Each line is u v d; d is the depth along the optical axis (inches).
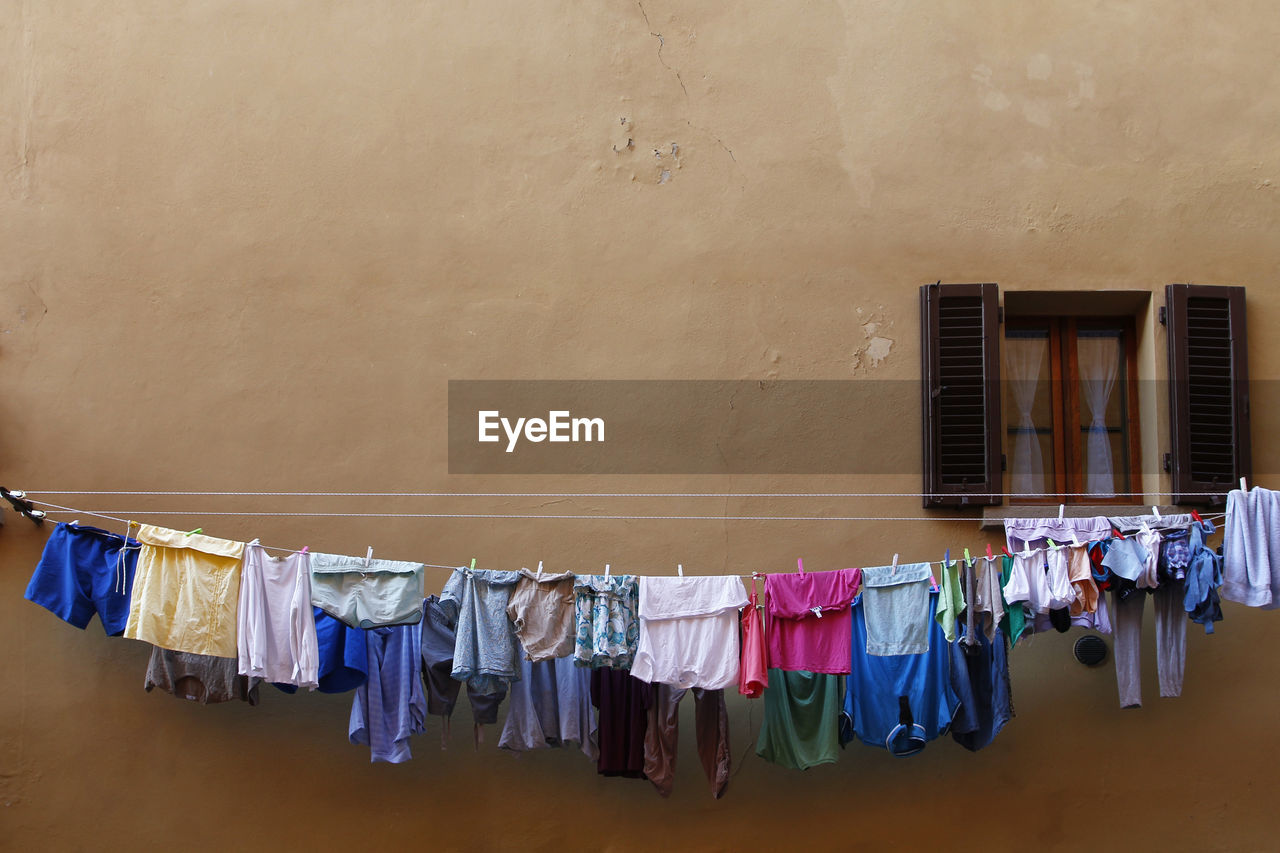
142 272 281.4
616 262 282.7
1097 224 286.0
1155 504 281.0
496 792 270.4
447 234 283.1
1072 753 274.2
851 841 271.4
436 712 259.0
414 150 285.6
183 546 245.9
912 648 249.8
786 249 283.7
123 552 252.7
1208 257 286.0
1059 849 272.4
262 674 243.9
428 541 272.8
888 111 288.8
